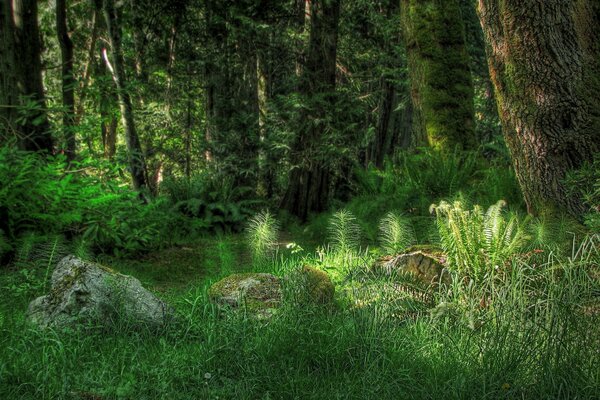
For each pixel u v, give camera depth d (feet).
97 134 41.37
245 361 14.69
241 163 57.36
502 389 13.07
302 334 15.67
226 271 28.22
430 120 45.09
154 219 36.14
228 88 60.29
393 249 26.30
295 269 20.18
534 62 23.97
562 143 24.12
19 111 32.22
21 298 20.74
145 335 16.88
